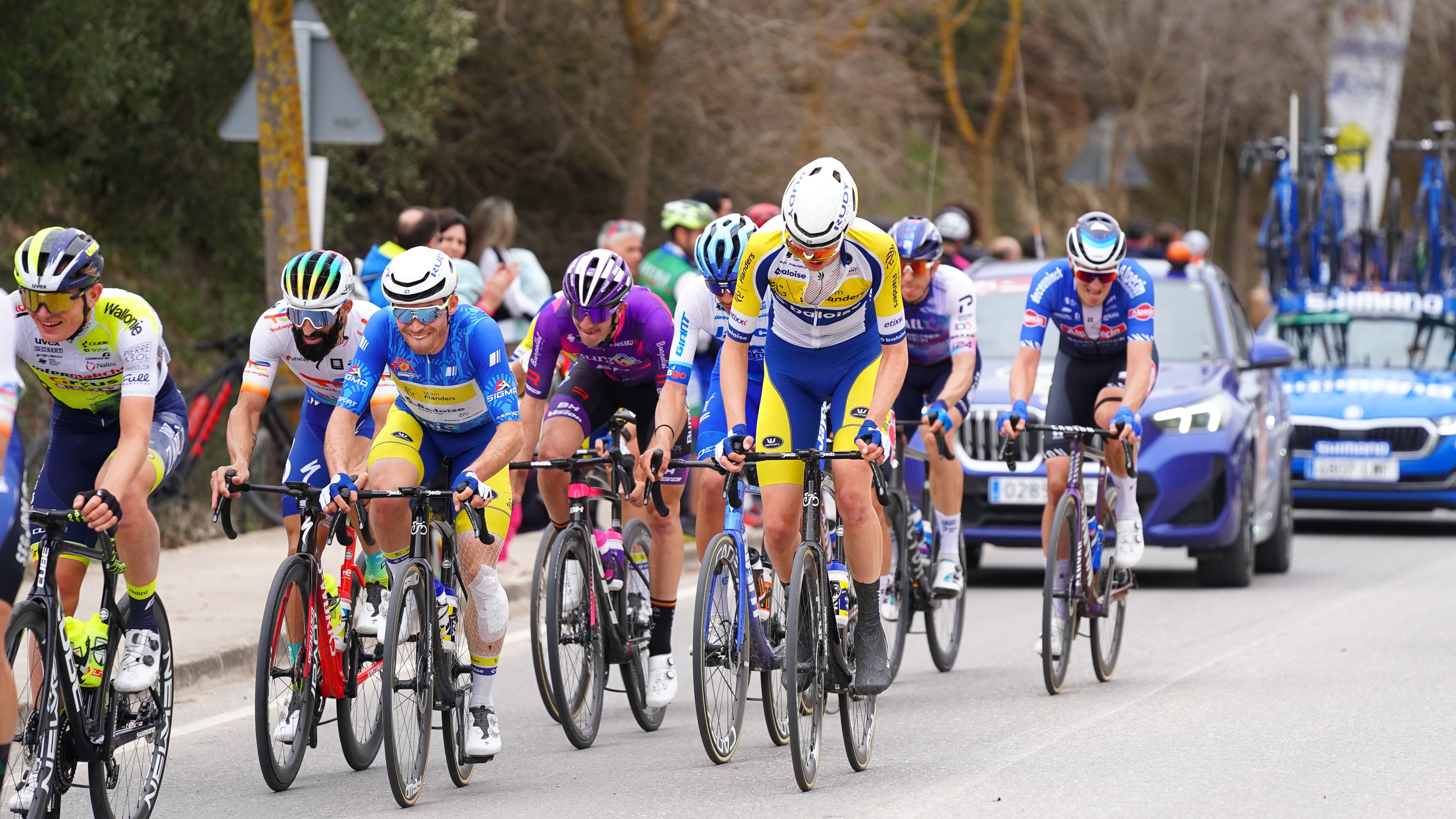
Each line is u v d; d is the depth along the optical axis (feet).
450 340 63.82
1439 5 364.99
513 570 112.37
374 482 64.95
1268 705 73.67
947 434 84.33
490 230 115.55
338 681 63.72
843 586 64.28
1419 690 76.02
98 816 55.31
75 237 54.08
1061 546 79.00
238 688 83.92
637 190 172.96
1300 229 180.86
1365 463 151.84
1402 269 181.06
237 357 129.18
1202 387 114.21
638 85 171.73
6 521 48.19
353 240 192.95
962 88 309.83
